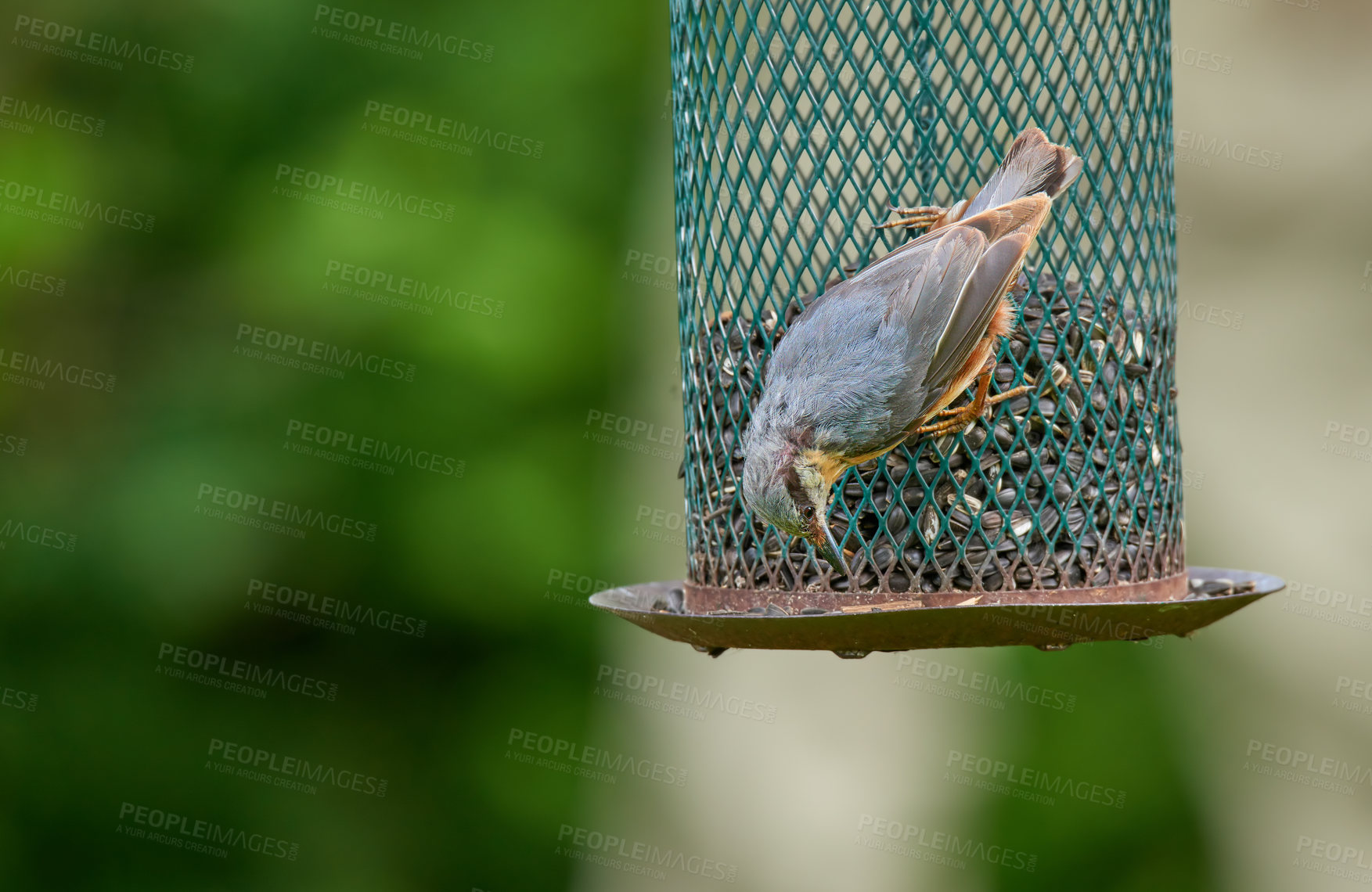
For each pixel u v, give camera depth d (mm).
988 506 7094
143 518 13789
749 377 7566
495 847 14109
